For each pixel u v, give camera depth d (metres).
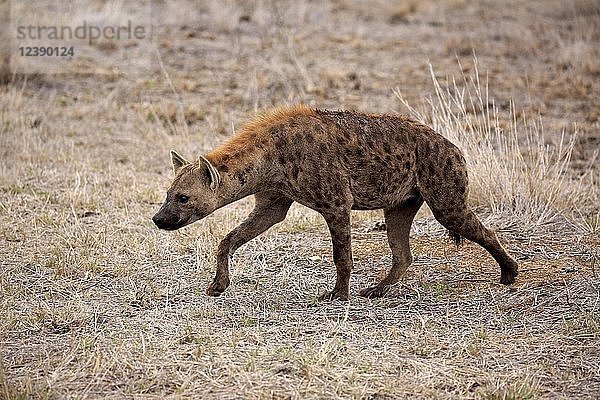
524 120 18.73
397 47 26.52
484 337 10.40
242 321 10.95
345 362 9.77
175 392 9.20
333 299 11.68
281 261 13.20
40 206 15.36
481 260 13.16
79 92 22.31
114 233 14.16
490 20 29.25
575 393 9.25
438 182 11.63
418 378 9.49
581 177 16.52
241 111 21.30
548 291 11.76
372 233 14.52
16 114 20.31
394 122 11.69
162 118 20.83
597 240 13.89
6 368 9.72
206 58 24.98
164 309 11.38
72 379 9.47
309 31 27.73
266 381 9.38
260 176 11.27
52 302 11.64
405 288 12.08
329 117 11.52
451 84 23.05
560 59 24.56
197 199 10.99
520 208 15.03
